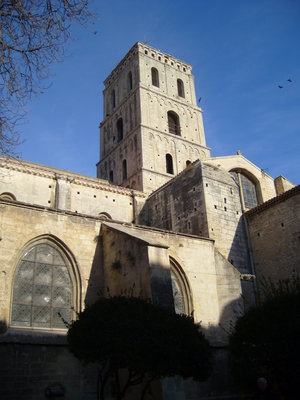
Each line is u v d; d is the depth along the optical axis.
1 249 20.91
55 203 36.06
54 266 22.81
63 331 21.50
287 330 17.64
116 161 53.31
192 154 53.09
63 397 19.27
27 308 21.02
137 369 15.55
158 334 16.33
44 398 18.83
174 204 36.62
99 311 16.97
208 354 17.52
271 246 31.83
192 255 27.67
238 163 39.91
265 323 18.50
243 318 20.02
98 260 24.45
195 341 17.09
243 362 19.44
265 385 15.96
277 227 31.72
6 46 11.62
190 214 34.19
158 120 52.25
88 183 39.09
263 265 32.03
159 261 21.61
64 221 23.83
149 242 21.77
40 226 22.77
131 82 57.44
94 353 15.92
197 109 57.72
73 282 23.16
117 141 55.34
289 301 18.45
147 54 56.88
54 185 36.88
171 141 51.69
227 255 31.77
